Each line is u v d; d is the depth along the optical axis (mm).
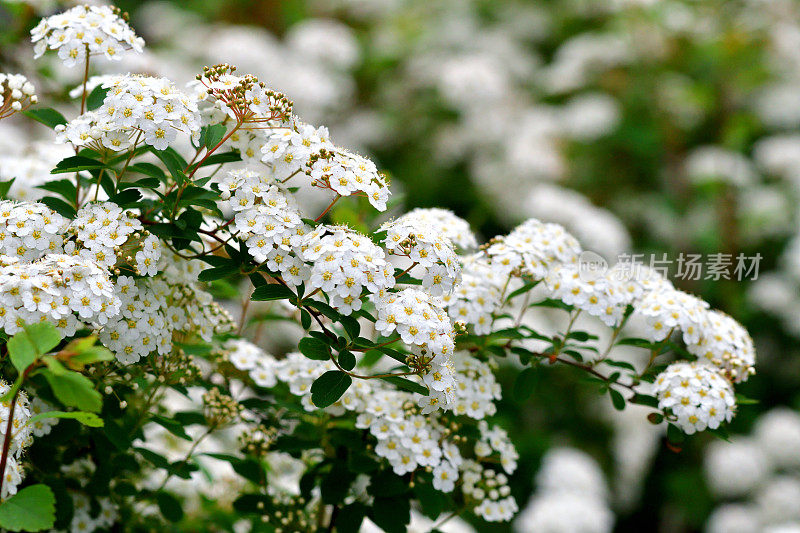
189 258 1536
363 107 3461
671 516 2781
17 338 1407
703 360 1595
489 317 1592
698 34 2938
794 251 2771
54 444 1554
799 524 2414
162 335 1537
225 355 1621
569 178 3035
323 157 1515
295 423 1657
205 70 1521
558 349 1594
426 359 1503
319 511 1633
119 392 1562
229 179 1522
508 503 1603
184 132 1504
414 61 3359
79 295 1476
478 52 3402
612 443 2758
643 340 1589
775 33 2889
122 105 1497
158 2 3553
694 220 2904
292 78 2939
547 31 3551
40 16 1784
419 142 3281
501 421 1644
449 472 1571
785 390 2920
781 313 2797
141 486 1653
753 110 3070
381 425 1566
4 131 1847
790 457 2570
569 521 2236
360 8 3621
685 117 3008
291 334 2107
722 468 2564
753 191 2916
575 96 3254
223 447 1718
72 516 1565
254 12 3488
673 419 1571
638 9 2902
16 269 1466
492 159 3174
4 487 1455
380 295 1499
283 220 1506
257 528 1649
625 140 2965
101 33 1542
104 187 1553
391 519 1571
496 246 1587
